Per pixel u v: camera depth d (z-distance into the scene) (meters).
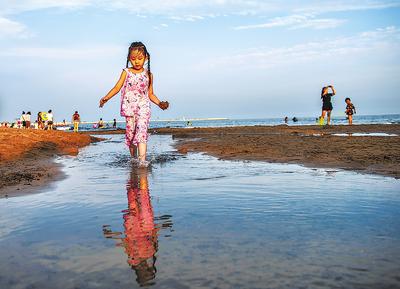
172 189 3.76
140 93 6.57
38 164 6.48
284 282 1.51
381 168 4.98
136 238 2.14
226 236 2.14
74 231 2.32
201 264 1.71
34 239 2.17
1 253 1.93
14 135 10.58
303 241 2.04
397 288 1.45
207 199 3.22
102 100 6.58
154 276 1.59
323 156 6.52
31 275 1.64
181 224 2.42
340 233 2.18
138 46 6.51
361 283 1.50
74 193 3.67
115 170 5.48
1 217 2.74
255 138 12.98
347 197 3.24
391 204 2.95
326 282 1.51
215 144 10.66
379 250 1.88
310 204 2.97
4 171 5.48
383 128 20.03
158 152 8.72
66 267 1.72
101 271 1.66
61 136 13.80
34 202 3.28
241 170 5.18
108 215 2.73
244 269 1.65
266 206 2.92
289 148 8.32
